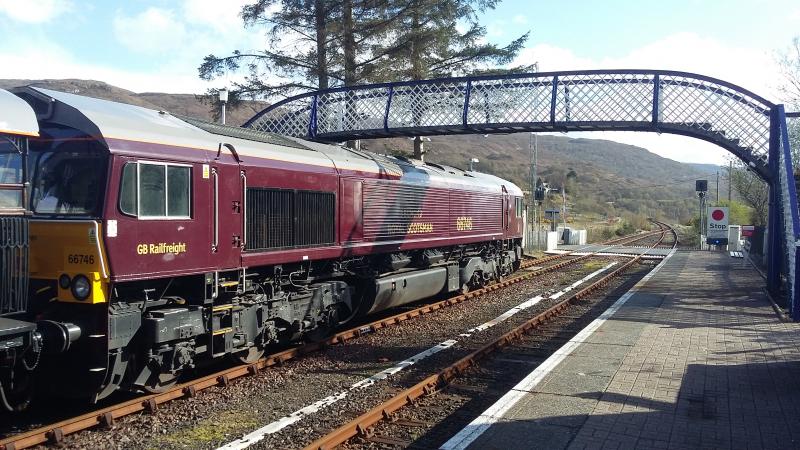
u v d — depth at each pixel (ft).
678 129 47.60
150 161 23.38
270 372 28.81
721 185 325.01
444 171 52.80
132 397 24.82
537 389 22.90
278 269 31.19
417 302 52.42
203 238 25.71
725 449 17.31
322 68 65.05
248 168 28.48
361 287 39.88
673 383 23.73
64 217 22.22
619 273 73.05
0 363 19.52
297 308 32.48
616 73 47.85
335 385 26.78
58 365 22.52
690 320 37.47
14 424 21.95
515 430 18.78
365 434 20.72
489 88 49.62
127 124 23.43
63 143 22.86
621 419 19.74
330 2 63.67
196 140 25.93
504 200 63.67
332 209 35.32
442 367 29.76
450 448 17.40
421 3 64.54
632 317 38.60
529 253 97.45
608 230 170.91
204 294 25.77
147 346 23.39
